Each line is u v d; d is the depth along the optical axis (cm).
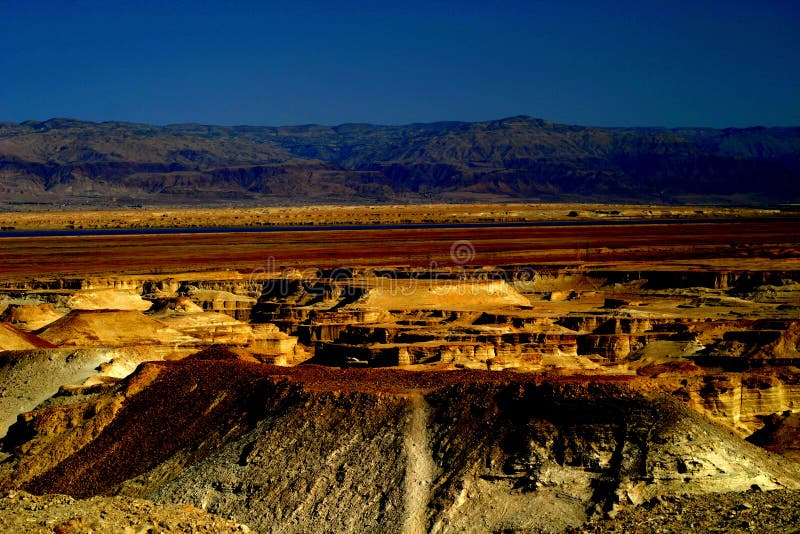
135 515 3962
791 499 4612
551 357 8225
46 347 8700
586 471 4903
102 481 5947
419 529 4869
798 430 6462
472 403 5297
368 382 5775
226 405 6044
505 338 8788
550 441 5012
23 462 6294
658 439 4862
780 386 6831
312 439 5419
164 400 6353
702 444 4853
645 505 4709
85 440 6353
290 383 5809
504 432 5122
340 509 5062
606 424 4972
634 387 5050
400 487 5053
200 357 7269
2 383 7412
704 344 9406
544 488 4884
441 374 5891
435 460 5172
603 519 4669
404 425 5322
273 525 5078
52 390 7356
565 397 5066
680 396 6456
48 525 3634
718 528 4356
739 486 4794
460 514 4872
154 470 5800
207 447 5788
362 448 5294
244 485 5328
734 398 6581
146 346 8788
